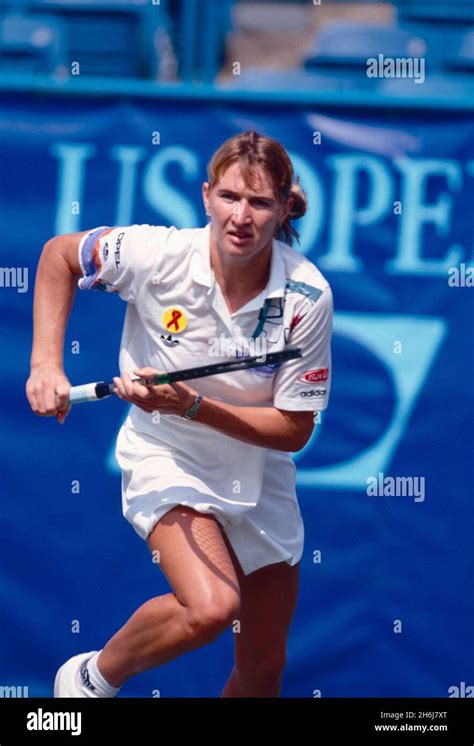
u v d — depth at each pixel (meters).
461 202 15.99
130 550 15.84
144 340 10.60
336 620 15.80
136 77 22.80
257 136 9.61
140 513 10.32
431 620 15.83
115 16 22.66
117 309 15.93
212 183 9.66
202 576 9.78
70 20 22.77
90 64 22.77
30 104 16.08
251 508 10.80
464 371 15.90
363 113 16.09
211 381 10.38
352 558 15.82
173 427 10.62
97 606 15.80
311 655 15.78
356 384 15.91
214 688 15.96
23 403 15.90
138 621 10.14
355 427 15.88
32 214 15.98
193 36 20.12
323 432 15.88
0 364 15.89
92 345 15.88
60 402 10.00
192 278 9.94
